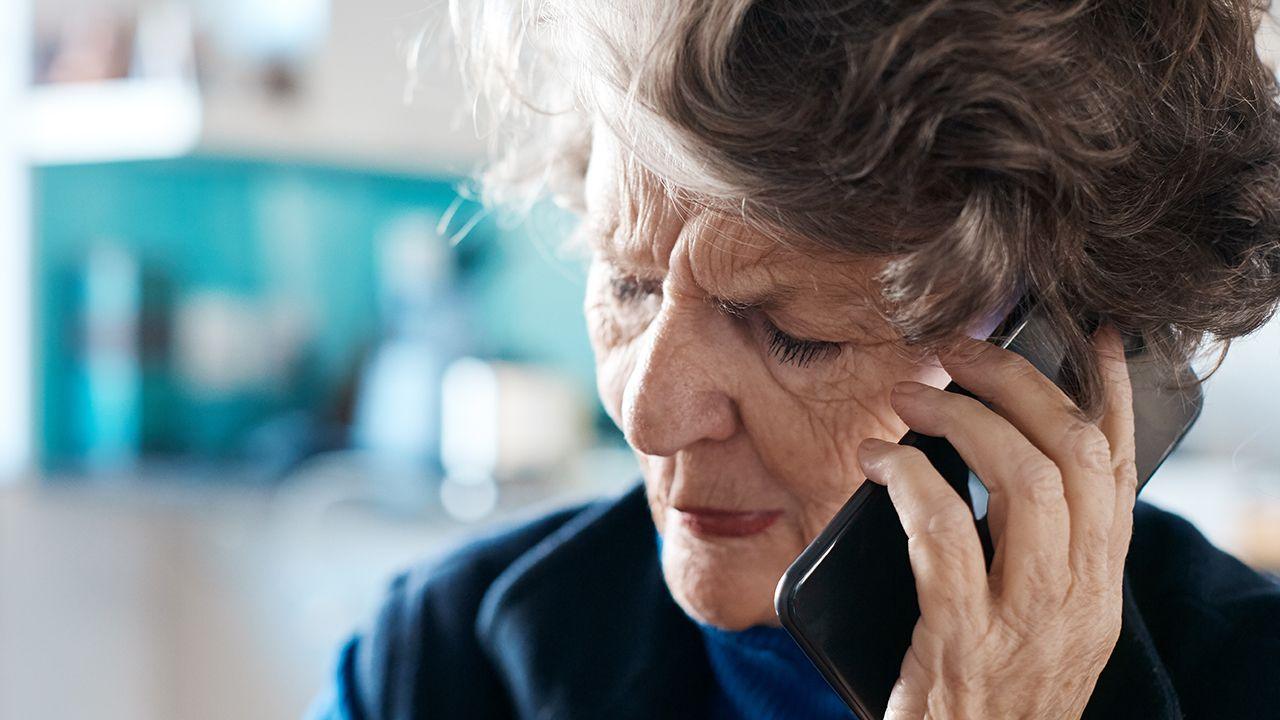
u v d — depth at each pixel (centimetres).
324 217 285
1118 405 60
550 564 89
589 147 83
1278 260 62
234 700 239
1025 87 49
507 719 89
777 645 74
